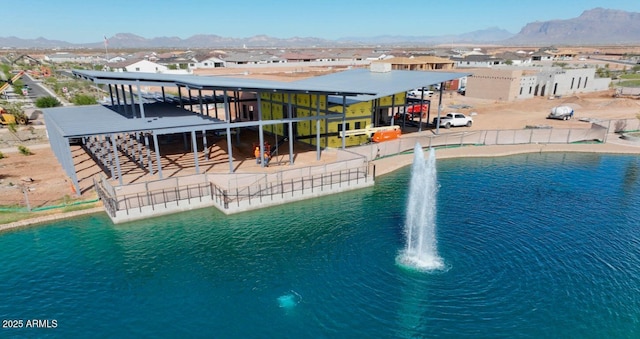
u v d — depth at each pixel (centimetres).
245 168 2920
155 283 1786
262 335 1480
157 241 2153
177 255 2017
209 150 3456
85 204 2477
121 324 1535
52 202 2494
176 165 3009
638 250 2036
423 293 1700
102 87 8625
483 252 2022
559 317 1555
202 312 1600
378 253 2022
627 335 1467
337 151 3331
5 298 1683
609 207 2573
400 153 3722
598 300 1648
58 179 2861
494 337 1460
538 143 4141
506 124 4862
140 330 1504
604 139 4216
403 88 3603
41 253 2027
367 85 3766
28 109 5844
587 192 2836
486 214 2467
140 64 9662
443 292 1708
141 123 2712
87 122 2803
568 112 5125
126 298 1686
